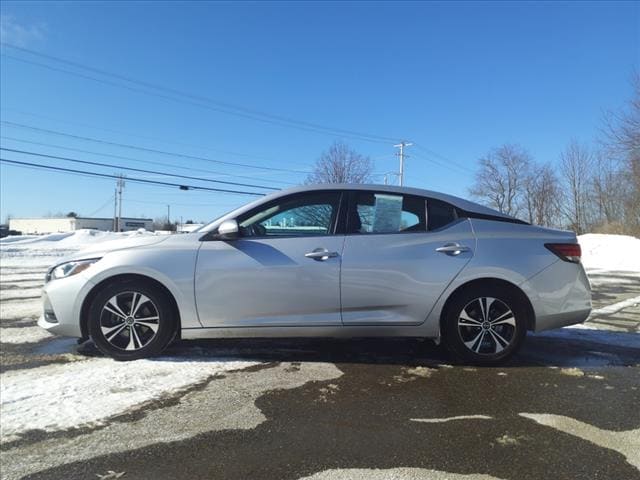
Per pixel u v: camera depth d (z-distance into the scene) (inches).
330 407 135.6
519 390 150.4
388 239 173.9
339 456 109.0
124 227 4037.9
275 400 140.3
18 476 100.7
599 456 109.7
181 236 177.3
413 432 121.0
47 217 4367.6
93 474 101.7
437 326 172.6
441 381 157.6
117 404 136.6
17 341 206.7
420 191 182.9
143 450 111.4
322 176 1673.2
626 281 509.7
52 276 177.5
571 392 149.3
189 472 102.4
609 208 1648.6
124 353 173.9
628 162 1112.2
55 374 160.9
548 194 2038.6
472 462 106.7
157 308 172.6
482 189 2177.7
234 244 172.6
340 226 175.6
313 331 171.6
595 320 272.4
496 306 173.3
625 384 157.1
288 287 169.5
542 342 214.1
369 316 171.2
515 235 176.7
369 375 162.6
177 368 166.9
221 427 123.0
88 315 173.9
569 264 176.1
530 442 116.1
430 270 170.6
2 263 721.6
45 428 122.0
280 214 177.6
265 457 108.5
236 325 170.7
